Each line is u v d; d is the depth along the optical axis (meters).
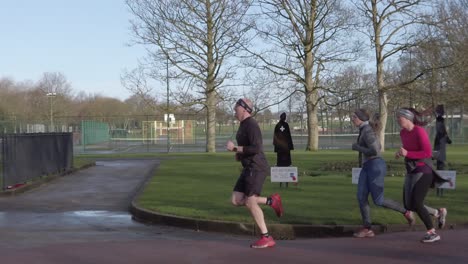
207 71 35.84
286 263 6.94
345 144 46.88
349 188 14.45
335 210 10.65
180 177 18.80
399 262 6.95
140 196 13.45
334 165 22.00
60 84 91.19
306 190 14.03
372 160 8.54
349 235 9.07
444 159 14.88
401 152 8.12
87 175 21.78
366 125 8.55
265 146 44.84
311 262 6.98
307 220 9.62
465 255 7.30
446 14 36.88
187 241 8.55
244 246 8.02
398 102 39.34
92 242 8.48
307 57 34.09
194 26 34.78
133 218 11.51
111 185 18.19
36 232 9.85
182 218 10.18
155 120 57.00
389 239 8.40
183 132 51.66
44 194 15.86
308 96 35.03
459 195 12.70
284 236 9.15
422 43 30.62
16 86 80.81
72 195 15.66
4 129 43.97
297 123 51.62
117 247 7.99
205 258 7.24
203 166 24.02
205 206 11.54
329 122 54.28
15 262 7.07
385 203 8.55
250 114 7.78
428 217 8.11
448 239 8.30
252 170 7.63
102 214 12.19
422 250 7.60
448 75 30.83
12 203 14.01
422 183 8.11
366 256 7.28
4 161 15.74
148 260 7.16
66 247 8.01
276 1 32.62
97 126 58.69
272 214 10.20
